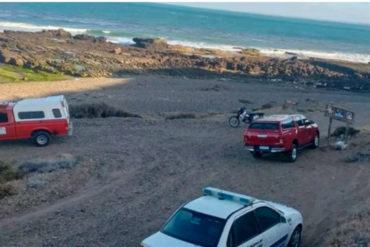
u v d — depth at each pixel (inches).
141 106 1828.2
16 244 472.4
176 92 2210.9
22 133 937.5
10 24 5536.4
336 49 6382.9
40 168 739.4
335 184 689.6
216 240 349.4
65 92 2011.6
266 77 3161.9
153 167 767.7
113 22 7313.0
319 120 1398.9
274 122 813.9
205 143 976.3
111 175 716.7
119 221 537.3
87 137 1008.2
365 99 2561.5
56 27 5625.0
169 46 4188.0
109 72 2652.6
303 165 805.2
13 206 575.2
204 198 396.5
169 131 1095.6
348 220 506.3
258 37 7012.8
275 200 618.5
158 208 581.6
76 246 470.6
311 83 3088.1
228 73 3122.5
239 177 725.9
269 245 393.7
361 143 966.4
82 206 582.2
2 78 2223.2
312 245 467.2
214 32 7066.9
